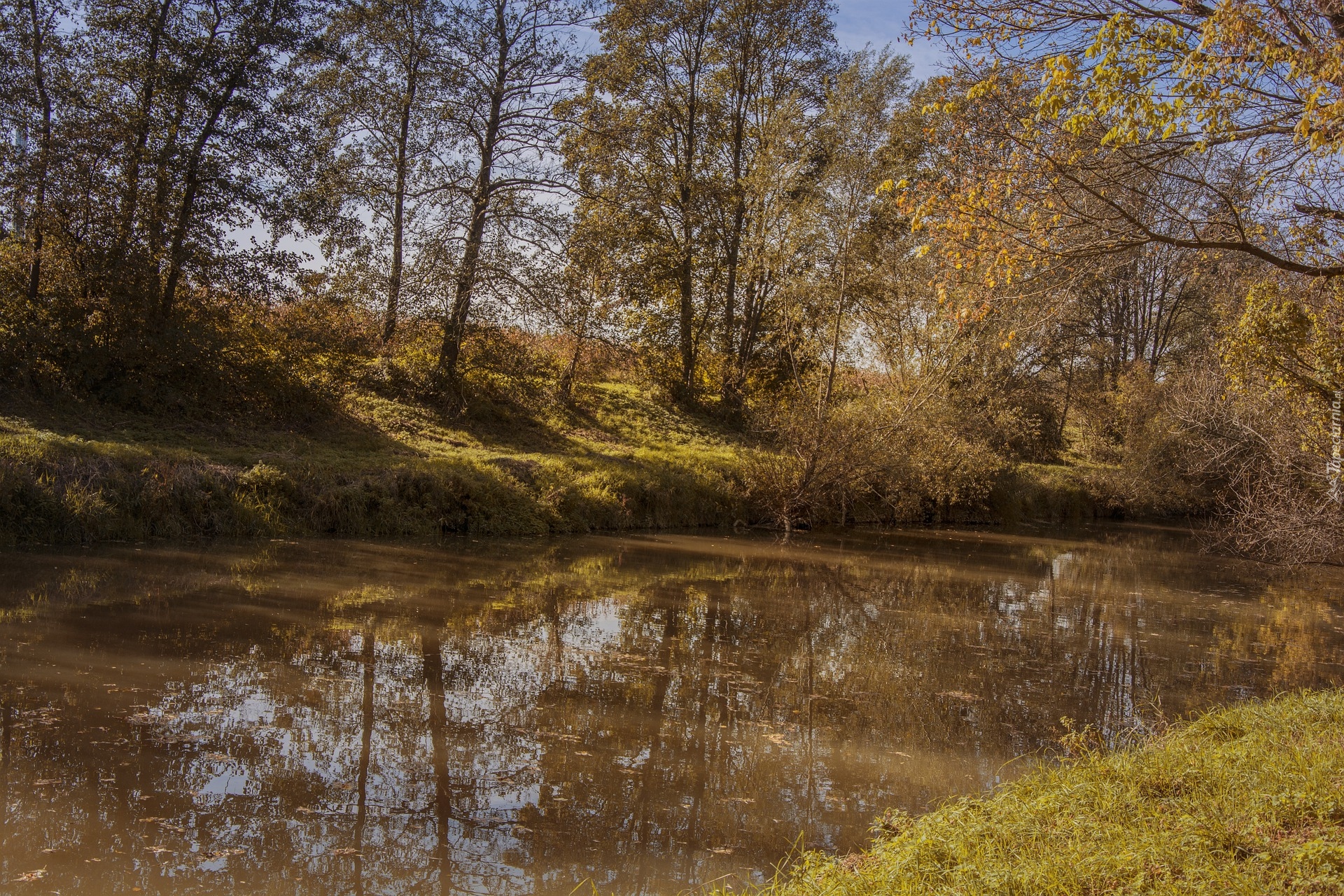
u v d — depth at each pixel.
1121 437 38.12
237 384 20.06
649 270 31.45
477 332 24.36
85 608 10.41
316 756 6.85
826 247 25.91
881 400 23.92
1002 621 13.60
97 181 17.78
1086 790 5.43
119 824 5.57
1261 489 20.05
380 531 17.44
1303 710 7.34
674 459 25.62
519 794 6.48
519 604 12.62
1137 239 8.72
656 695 8.93
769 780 6.90
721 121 32.97
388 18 23.70
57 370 17.50
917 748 7.79
